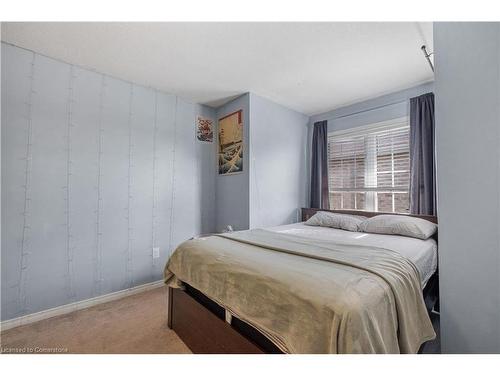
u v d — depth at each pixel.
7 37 1.78
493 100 1.09
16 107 1.89
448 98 1.22
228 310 1.27
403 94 2.72
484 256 1.12
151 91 2.70
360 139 3.11
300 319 0.93
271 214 3.09
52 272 2.05
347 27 1.70
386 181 2.85
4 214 1.85
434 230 2.18
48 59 2.04
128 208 2.52
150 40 1.84
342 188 3.28
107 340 1.68
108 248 2.38
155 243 2.72
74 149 2.17
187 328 1.62
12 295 1.87
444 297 1.24
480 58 1.12
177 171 2.94
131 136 2.54
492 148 1.09
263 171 3.00
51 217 2.05
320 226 2.88
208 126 3.30
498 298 1.09
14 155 1.89
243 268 1.26
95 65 2.20
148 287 2.64
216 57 2.09
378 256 1.37
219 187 3.29
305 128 3.64
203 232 3.21
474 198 1.15
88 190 2.25
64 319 1.98
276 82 2.57
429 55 2.01
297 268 1.17
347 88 2.71
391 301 1.02
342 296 0.90
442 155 1.25
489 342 1.11
